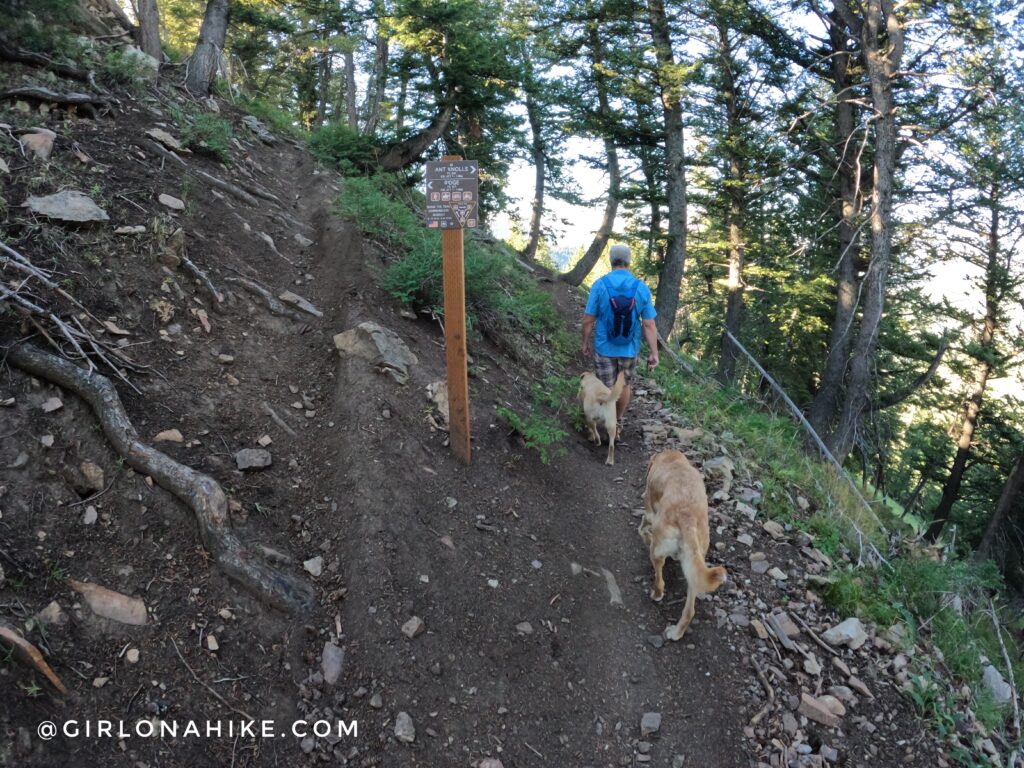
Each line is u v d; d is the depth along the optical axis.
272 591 3.46
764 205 18.33
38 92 6.21
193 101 9.41
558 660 3.80
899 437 22.05
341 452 4.44
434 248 6.66
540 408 6.40
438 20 11.62
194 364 4.62
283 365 5.20
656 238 14.23
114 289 4.61
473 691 3.46
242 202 7.08
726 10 13.30
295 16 16.56
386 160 11.92
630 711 3.66
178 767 2.79
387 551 3.87
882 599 5.00
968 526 21.14
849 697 3.95
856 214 13.61
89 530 3.32
